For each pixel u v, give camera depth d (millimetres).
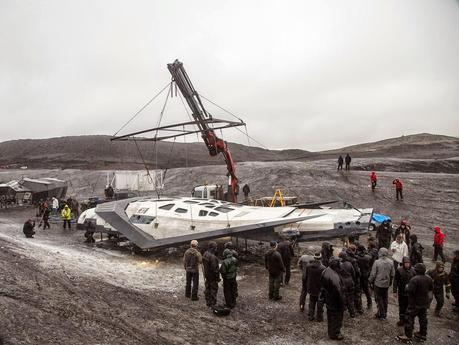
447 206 24156
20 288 8484
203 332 8141
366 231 13930
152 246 14562
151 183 29406
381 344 8070
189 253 10172
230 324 8750
